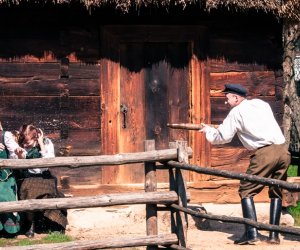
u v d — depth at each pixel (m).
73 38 12.20
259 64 12.77
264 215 12.05
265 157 10.25
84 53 12.23
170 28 12.41
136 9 11.76
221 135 10.38
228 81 12.65
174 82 12.55
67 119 12.16
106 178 12.23
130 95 12.42
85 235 11.16
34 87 12.11
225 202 12.39
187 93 12.59
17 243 10.39
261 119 10.34
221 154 12.59
